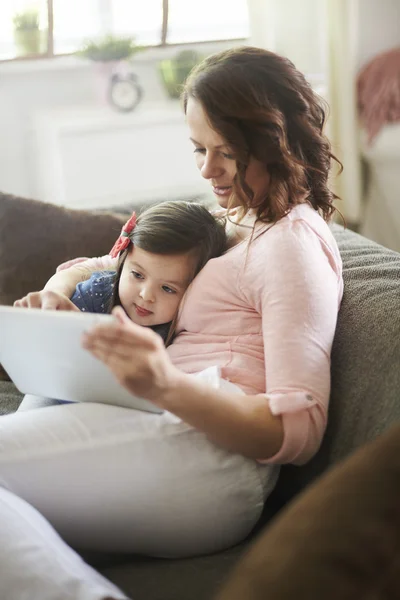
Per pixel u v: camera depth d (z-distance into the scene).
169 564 1.00
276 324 1.02
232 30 3.15
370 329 1.08
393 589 0.57
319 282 1.05
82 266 1.37
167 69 3.03
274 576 0.60
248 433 0.96
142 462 0.97
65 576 0.83
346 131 2.78
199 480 0.98
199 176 3.08
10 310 0.95
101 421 1.00
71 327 0.90
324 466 1.07
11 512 0.89
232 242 1.20
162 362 0.90
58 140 2.84
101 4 3.00
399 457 0.66
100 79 2.96
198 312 1.14
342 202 2.86
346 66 2.73
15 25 2.89
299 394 0.98
